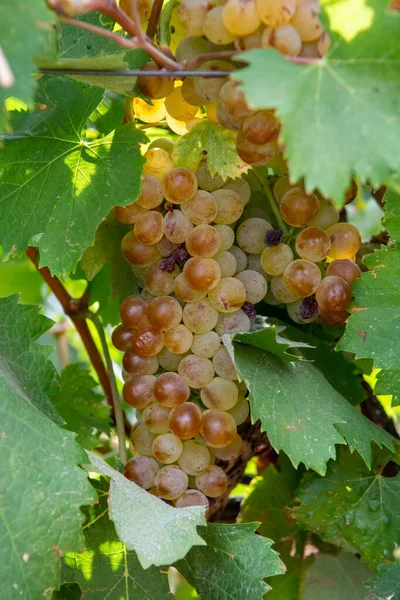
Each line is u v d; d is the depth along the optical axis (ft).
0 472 1.95
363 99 1.87
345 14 1.88
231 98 2.02
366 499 2.34
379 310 2.21
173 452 2.17
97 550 2.16
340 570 2.48
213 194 2.22
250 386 2.11
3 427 1.98
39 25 1.89
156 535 1.99
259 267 2.26
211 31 2.04
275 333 2.11
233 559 2.14
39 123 2.22
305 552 2.51
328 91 1.87
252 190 2.30
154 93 2.18
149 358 2.23
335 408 2.19
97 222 2.15
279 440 2.09
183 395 2.17
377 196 2.44
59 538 1.94
